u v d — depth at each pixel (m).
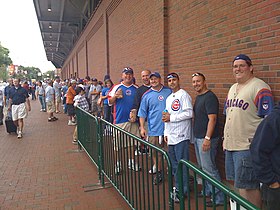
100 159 4.97
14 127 9.94
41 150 7.61
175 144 4.17
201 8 4.77
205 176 1.93
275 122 2.21
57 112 16.64
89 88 12.14
